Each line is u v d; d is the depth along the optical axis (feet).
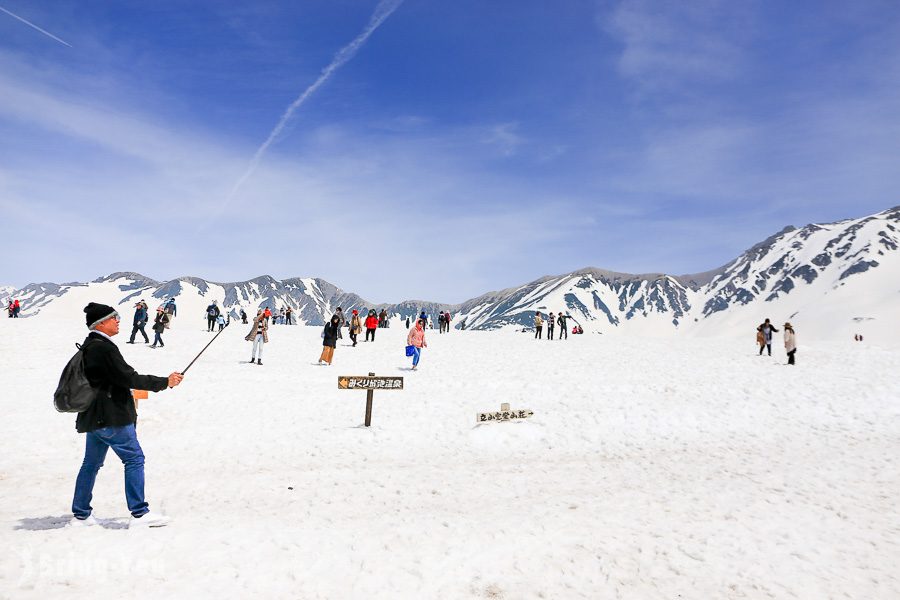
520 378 66.23
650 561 15.93
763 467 30.91
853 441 40.70
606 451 37.91
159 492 23.89
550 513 20.24
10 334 81.56
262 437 39.24
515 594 13.56
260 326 71.82
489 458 35.29
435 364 78.59
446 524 18.47
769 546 17.42
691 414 48.39
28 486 24.86
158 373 60.90
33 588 11.72
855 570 15.96
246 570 13.58
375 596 12.87
